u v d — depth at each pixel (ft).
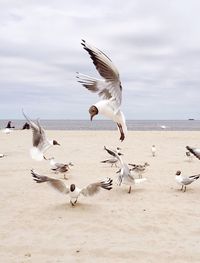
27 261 27.48
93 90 15.37
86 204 42.80
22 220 37.09
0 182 54.80
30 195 47.11
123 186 51.62
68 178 57.47
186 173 61.87
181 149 97.66
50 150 94.79
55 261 27.48
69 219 37.47
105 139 127.85
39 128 22.59
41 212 39.73
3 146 102.63
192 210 40.55
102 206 42.09
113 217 38.11
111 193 47.98
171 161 75.25
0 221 36.81
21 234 33.30
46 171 63.72
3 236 32.78
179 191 49.16
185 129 275.18
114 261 27.45
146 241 31.53
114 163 68.33
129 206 42.14
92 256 28.43
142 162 73.67
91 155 84.89
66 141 120.16
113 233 33.58
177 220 37.17
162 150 95.40
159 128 294.87
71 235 33.01
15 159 78.02
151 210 40.55
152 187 51.26
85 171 63.57
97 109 14.58
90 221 36.86
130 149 97.50
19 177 58.59
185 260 27.68
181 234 33.27
